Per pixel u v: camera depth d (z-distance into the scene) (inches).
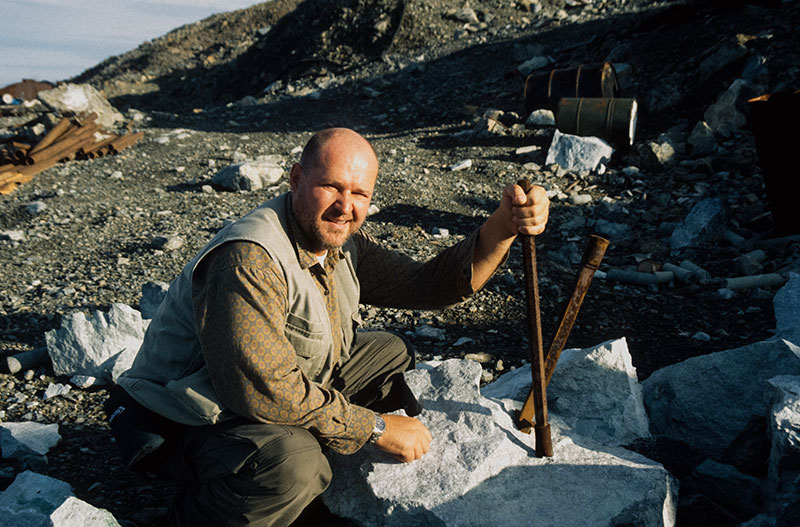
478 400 83.0
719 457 84.0
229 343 60.9
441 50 530.0
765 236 184.5
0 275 192.2
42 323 152.6
